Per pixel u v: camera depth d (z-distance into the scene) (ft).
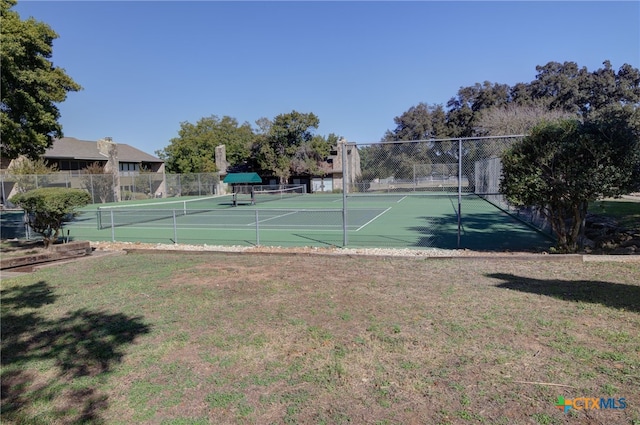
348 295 19.90
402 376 11.94
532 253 29.78
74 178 120.16
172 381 12.12
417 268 25.55
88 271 27.04
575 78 169.99
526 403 10.38
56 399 11.32
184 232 52.85
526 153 27.99
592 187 25.91
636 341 13.64
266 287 21.83
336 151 186.19
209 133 214.28
